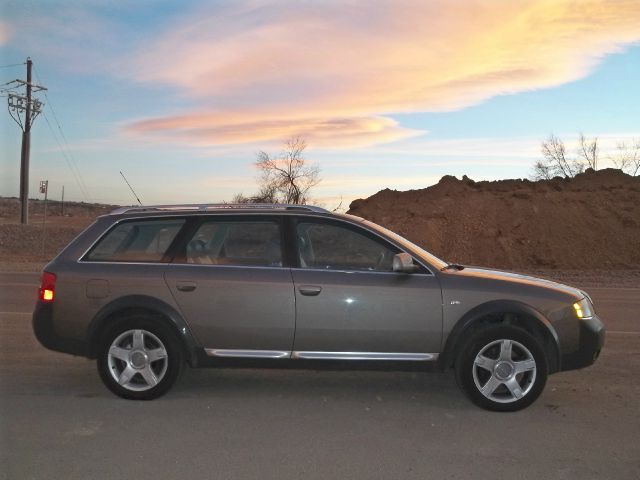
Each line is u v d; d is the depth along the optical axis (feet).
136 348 18.22
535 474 13.44
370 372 21.72
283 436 15.61
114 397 18.67
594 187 99.45
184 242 18.89
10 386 19.81
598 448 14.94
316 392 19.42
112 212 19.92
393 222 91.09
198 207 19.53
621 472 13.57
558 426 16.46
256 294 18.06
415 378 21.08
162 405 17.98
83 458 14.17
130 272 18.49
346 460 14.14
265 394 19.15
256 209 19.17
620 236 84.23
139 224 19.25
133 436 15.55
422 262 18.31
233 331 18.15
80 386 19.83
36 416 16.99
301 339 18.02
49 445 14.94
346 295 17.89
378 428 16.24
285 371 21.72
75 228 100.17
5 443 15.05
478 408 17.92
